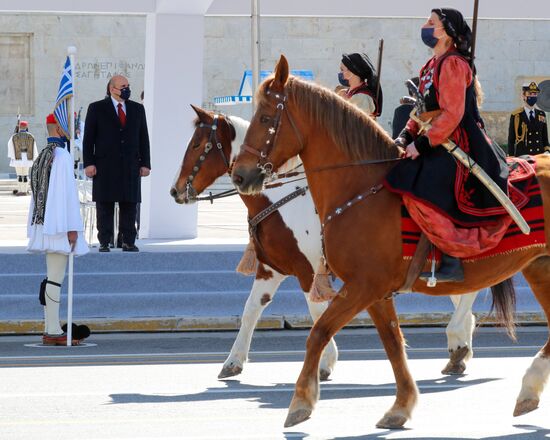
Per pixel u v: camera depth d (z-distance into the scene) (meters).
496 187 8.72
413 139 9.40
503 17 20.20
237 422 9.49
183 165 13.11
